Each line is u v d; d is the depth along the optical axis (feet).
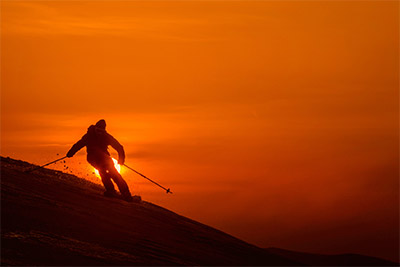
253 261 151.84
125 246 129.29
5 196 135.23
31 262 108.58
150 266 121.29
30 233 120.98
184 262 130.41
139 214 157.17
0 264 104.22
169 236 147.54
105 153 169.89
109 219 144.15
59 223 130.82
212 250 148.87
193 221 174.70
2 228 119.65
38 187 151.53
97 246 124.67
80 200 152.56
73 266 111.14
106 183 168.76
